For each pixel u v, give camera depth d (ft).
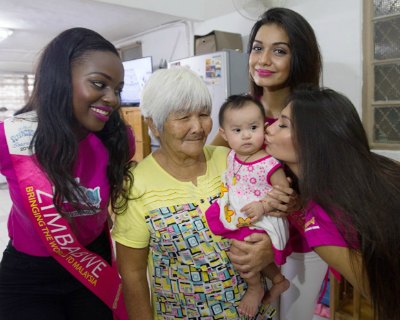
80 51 2.78
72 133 2.90
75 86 2.79
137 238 3.10
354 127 2.66
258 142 3.37
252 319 3.42
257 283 3.26
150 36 17.08
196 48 12.33
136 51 18.34
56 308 3.49
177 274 3.13
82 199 3.10
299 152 2.76
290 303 4.66
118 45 19.38
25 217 3.23
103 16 13.79
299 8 10.09
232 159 3.55
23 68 22.47
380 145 8.79
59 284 3.56
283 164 3.44
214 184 3.34
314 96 2.82
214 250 3.14
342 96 2.80
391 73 8.63
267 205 3.23
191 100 2.85
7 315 3.34
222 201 3.23
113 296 3.82
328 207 2.59
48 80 2.81
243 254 3.16
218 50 11.60
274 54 4.33
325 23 9.62
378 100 8.92
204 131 3.00
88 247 3.67
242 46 12.55
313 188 2.65
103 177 3.27
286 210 3.33
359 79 9.11
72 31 2.86
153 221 3.03
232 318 3.19
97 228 3.54
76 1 11.69
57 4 12.01
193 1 13.88
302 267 4.54
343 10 9.21
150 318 3.26
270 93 4.54
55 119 2.84
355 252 2.55
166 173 3.15
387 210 2.48
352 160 2.58
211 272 3.10
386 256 2.43
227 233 3.17
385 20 8.55
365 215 2.46
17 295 3.41
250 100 3.51
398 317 2.54
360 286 2.67
